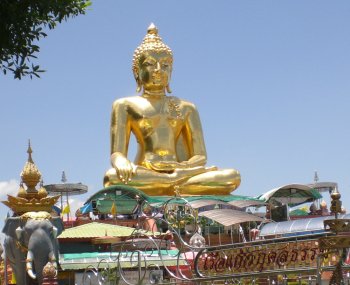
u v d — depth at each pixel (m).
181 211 21.86
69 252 26.36
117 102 36.97
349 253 14.02
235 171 35.25
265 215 34.12
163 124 36.66
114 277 21.52
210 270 15.35
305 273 13.70
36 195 22.69
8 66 12.66
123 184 34.09
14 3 12.16
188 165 35.75
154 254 22.94
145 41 37.72
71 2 13.18
